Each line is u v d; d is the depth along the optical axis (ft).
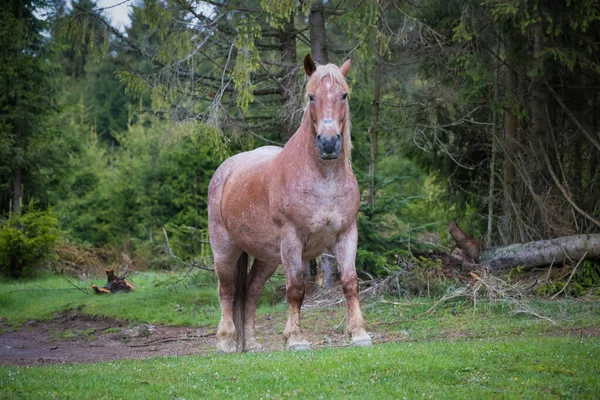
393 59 45.21
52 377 19.21
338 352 21.63
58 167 81.82
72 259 70.54
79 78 143.23
